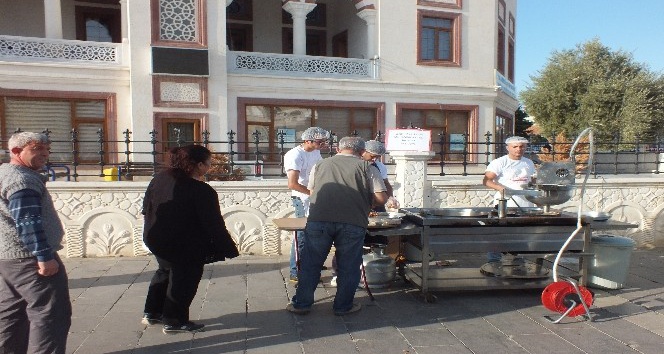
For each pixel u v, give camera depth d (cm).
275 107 1529
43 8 1566
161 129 1373
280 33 1873
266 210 712
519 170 588
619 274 538
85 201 675
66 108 1348
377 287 541
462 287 504
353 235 450
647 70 2675
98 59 1362
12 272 311
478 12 1691
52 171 814
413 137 720
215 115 1416
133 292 528
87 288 542
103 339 402
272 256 709
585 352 385
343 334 418
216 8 1401
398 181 725
